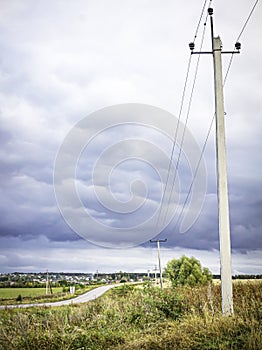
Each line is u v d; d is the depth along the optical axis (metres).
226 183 13.25
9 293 57.03
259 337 9.38
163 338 11.07
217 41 14.21
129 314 16.03
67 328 13.77
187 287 19.55
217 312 12.95
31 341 12.47
